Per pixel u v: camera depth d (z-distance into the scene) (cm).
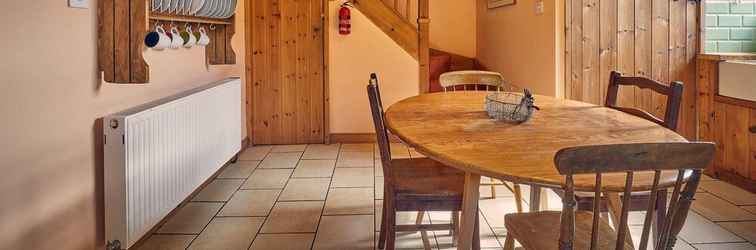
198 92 315
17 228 176
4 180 169
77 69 208
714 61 369
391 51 512
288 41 503
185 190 291
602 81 394
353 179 385
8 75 169
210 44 368
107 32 224
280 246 261
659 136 182
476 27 660
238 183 374
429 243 258
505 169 147
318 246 262
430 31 661
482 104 263
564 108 246
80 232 215
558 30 389
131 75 225
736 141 350
